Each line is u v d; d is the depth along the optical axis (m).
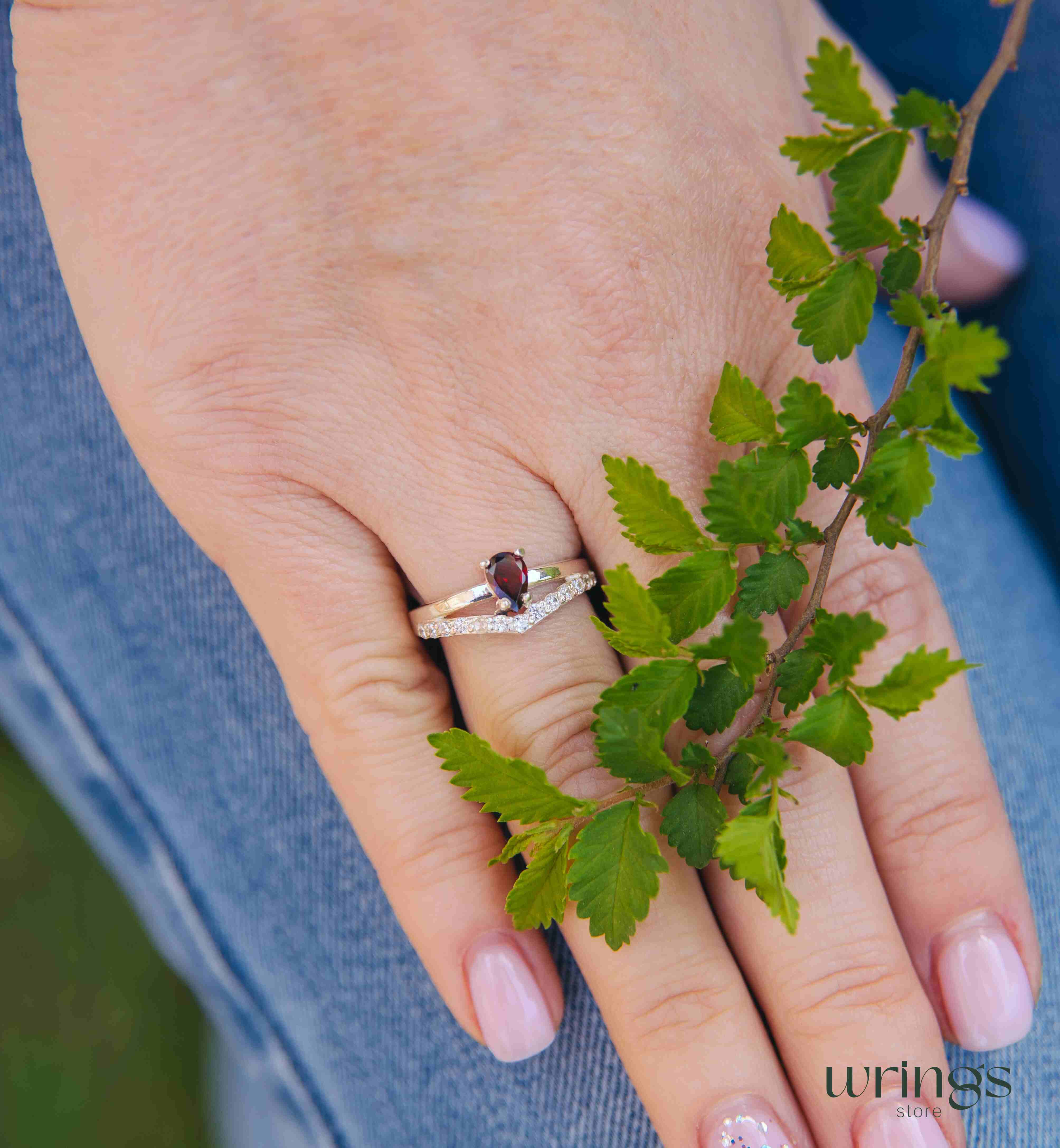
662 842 0.18
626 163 0.18
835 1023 0.18
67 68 0.18
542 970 0.19
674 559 0.18
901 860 0.19
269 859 0.20
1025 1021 0.19
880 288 0.23
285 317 0.18
